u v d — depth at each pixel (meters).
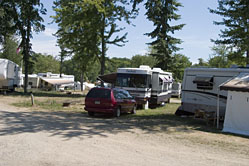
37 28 27.84
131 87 16.45
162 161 5.41
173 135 8.45
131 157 5.59
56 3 25.58
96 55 27.48
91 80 92.62
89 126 9.38
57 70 82.38
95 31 25.80
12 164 4.76
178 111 13.90
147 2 14.69
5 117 10.39
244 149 6.95
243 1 15.37
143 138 7.73
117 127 9.50
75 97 25.00
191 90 13.04
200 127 10.47
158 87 17.88
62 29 26.66
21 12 27.09
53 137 7.14
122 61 28.64
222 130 9.78
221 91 12.11
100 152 5.86
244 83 9.70
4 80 23.75
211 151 6.54
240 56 18.55
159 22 31.50
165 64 33.41
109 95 12.10
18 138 6.77
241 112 9.53
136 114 14.27
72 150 5.90
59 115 12.10
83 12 24.69
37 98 21.30
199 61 59.84
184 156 5.91
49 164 4.84
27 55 27.64
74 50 27.36
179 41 33.09
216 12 19.80
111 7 25.02
